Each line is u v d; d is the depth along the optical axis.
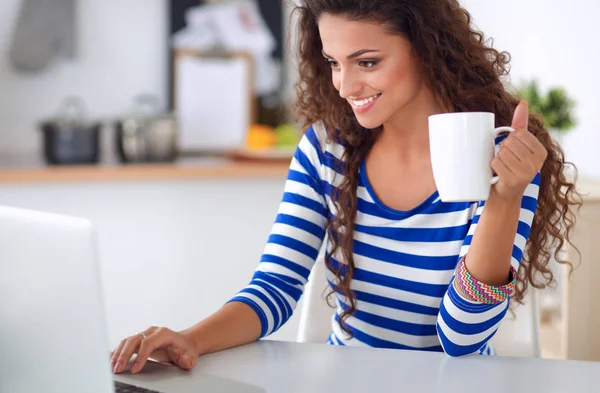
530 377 1.06
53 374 0.86
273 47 3.64
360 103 1.26
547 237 1.41
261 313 1.27
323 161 1.43
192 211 3.05
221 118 3.63
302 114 1.50
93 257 0.81
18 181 2.98
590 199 1.98
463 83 1.33
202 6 3.60
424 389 1.01
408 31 1.25
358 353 1.16
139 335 1.14
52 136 3.13
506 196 1.04
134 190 3.03
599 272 1.99
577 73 2.68
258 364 1.12
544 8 2.91
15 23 3.50
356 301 1.42
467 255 1.13
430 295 1.35
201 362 1.14
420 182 1.36
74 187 3.01
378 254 1.38
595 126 2.56
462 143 0.98
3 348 0.88
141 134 3.19
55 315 0.84
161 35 3.63
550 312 2.22
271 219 3.08
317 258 1.62
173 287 3.08
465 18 1.33
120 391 1.00
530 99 2.43
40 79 3.58
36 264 0.83
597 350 2.01
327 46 1.25
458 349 1.14
